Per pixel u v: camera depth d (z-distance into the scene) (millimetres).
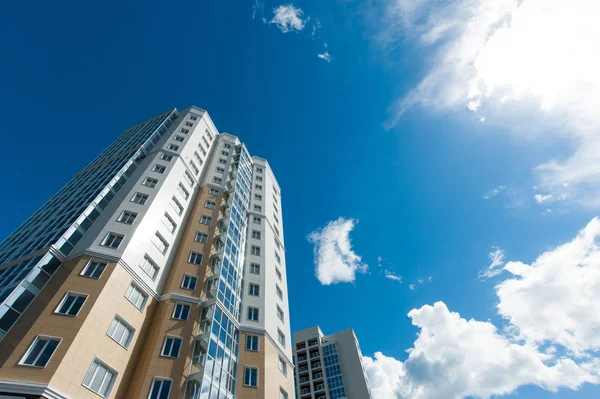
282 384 35656
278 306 44125
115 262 29078
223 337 32594
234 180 53031
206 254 38562
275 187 69312
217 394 27875
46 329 22625
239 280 41094
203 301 33688
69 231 30484
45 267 27000
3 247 35031
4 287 25516
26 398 19078
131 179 40781
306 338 100125
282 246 56750
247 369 32750
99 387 23125
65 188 45000
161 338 28469
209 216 43969
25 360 20719
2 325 22172
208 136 58875
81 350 22797
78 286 26125
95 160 50750
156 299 31875
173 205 40688
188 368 27828
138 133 54594
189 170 47406
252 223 52500
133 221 33875
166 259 35531
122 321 27312
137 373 26203
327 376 88062
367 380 89188
